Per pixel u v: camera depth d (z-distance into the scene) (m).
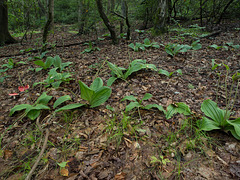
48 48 7.79
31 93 3.62
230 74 3.64
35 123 2.58
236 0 9.27
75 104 2.62
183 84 3.39
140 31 9.05
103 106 2.87
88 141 2.14
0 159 1.97
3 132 2.47
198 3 9.70
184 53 5.25
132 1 12.02
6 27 10.68
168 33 7.95
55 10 19.73
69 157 1.92
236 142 1.90
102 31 12.05
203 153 1.83
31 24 10.71
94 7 8.49
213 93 2.99
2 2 9.64
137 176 1.64
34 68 4.87
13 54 7.55
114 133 2.22
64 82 3.90
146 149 1.95
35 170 1.78
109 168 1.75
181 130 2.19
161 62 4.66
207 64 4.29
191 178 1.57
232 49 5.20
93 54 6.13
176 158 1.80
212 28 8.30
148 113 2.58
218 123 2.07
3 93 3.80
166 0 7.52
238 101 2.67
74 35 11.90
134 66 3.58
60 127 2.45
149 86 3.39
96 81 2.99
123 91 3.29
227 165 1.65
